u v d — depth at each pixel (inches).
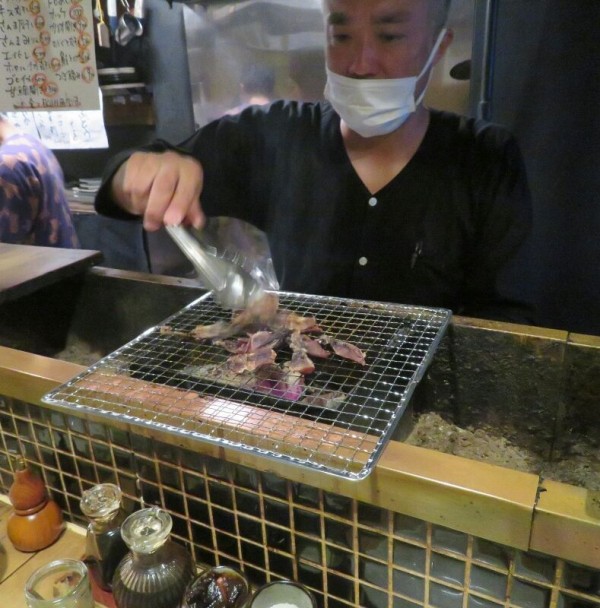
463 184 43.4
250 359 36.0
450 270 46.3
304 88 48.1
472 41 40.6
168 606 28.5
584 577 21.7
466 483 22.4
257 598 27.1
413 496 23.4
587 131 41.4
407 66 40.0
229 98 52.2
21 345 50.9
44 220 63.5
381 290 48.3
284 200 49.0
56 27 48.8
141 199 41.3
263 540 30.0
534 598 23.3
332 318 41.6
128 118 58.0
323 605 30.0
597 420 36.8
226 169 49.3
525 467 37.8
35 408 35.0
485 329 38.2
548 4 39.1
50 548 36.1
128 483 33.8
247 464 27.2
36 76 51.5
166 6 50.8
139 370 35.4
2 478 41.1
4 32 50.4
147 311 51.0
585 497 21.4
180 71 53.1
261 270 45.0
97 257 53.3
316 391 34.4
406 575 26.3
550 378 37.2
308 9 45.4
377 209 45.7
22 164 59.2
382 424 31.4
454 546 24.1
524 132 43.0
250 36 48.5
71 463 35.9
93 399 29.4
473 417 40.8
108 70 53.5
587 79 40.2
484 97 41.9
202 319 43.0
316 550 28.4
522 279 46.8
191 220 40.9
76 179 65.3
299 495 27.1
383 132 42.7
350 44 40.1
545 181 44.2
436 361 40.6
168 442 29.7
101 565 31.9
